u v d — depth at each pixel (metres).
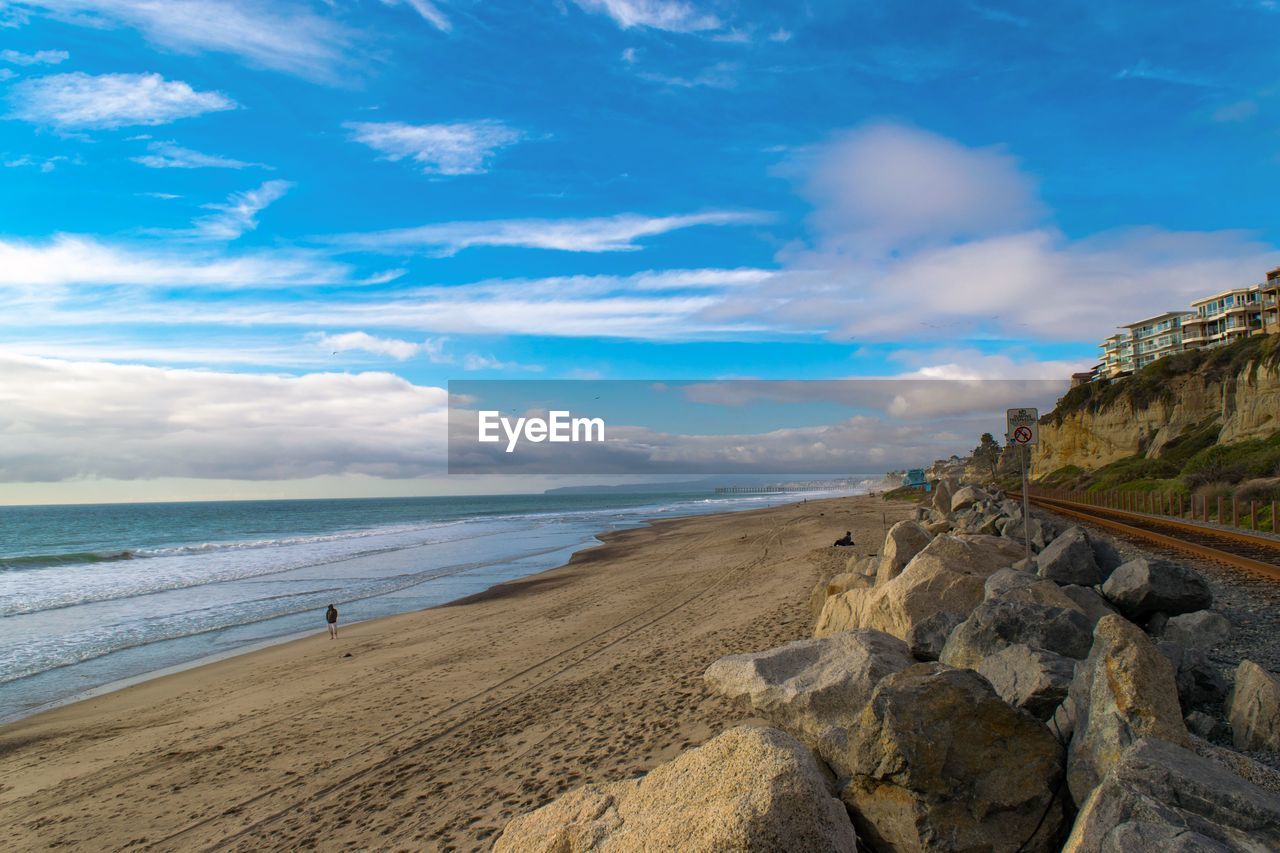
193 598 30.56
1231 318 103.50
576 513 109.12
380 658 17.08
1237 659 7.29
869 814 4.39
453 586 31.89
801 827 3.68
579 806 4.48
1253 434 41.84
